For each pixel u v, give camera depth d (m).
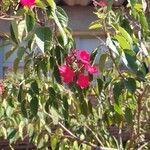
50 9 2.24
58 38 2.46
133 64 2.34
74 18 7.08
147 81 2.88
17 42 2.19
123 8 2.88
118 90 2.54
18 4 2.77
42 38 2.14
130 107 3.28
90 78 2.80
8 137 4.16
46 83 3.19
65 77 2.69
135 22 2.99
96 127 3.93
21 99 3.12
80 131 3.88
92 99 3.49
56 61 2.63
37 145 4.01
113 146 3.86
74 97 3.24
